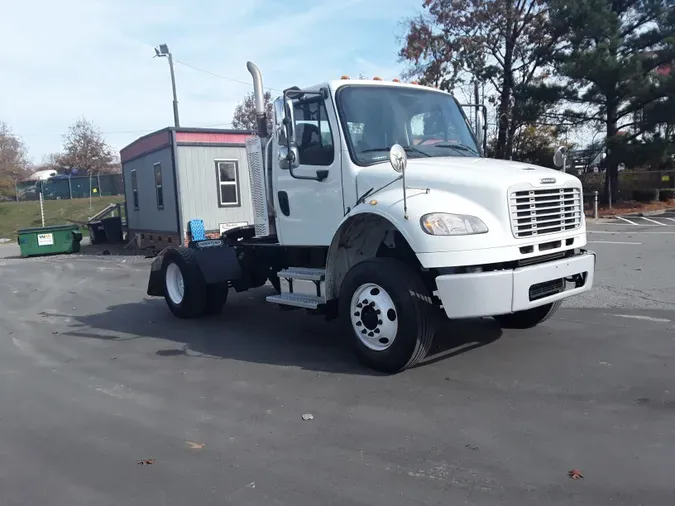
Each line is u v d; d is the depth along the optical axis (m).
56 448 4.58
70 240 23.75
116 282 14.25
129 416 5.17
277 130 6.60
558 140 29.23
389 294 5.51
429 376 5.62
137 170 22.33
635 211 24.00
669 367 5.53
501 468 3.81
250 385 5.77
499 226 5.27
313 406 5.09
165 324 8.93
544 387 5.17
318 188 6.50
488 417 4.61
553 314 7.12
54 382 6.31
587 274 6.01
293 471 3.96
